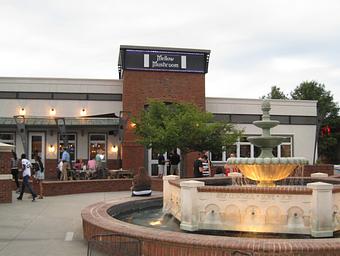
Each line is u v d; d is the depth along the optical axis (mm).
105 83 30734
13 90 29922
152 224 11172
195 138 23797
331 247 6766
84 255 8500
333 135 61938
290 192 9109
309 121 34000
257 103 33125
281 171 11852
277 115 33469
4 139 29641
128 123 29406
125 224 9133
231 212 9508
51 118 28750
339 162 61188
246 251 6773
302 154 33688
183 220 9805
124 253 7754
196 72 30500
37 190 20484
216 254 7023
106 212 11055
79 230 11258
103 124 29062
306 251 6715
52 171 29688
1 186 17094
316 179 14633
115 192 22141
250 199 9391
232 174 14906
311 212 9000
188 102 28453
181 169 27031
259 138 13055
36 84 30109
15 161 21469
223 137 24375
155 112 25391
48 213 14281
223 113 32594
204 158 20641
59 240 9984
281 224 9188
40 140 29828
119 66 33281
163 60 30094
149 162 29719
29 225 11992
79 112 30406
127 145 29266
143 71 29906
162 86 30047
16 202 17453
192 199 9672
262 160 11688
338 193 9234
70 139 30234
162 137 23344
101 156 26922
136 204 13797
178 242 7367
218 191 9578
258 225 9297
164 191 12547
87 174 25375
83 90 30547
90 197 19500
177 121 23766
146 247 7699
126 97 29609
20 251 8875
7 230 11227
